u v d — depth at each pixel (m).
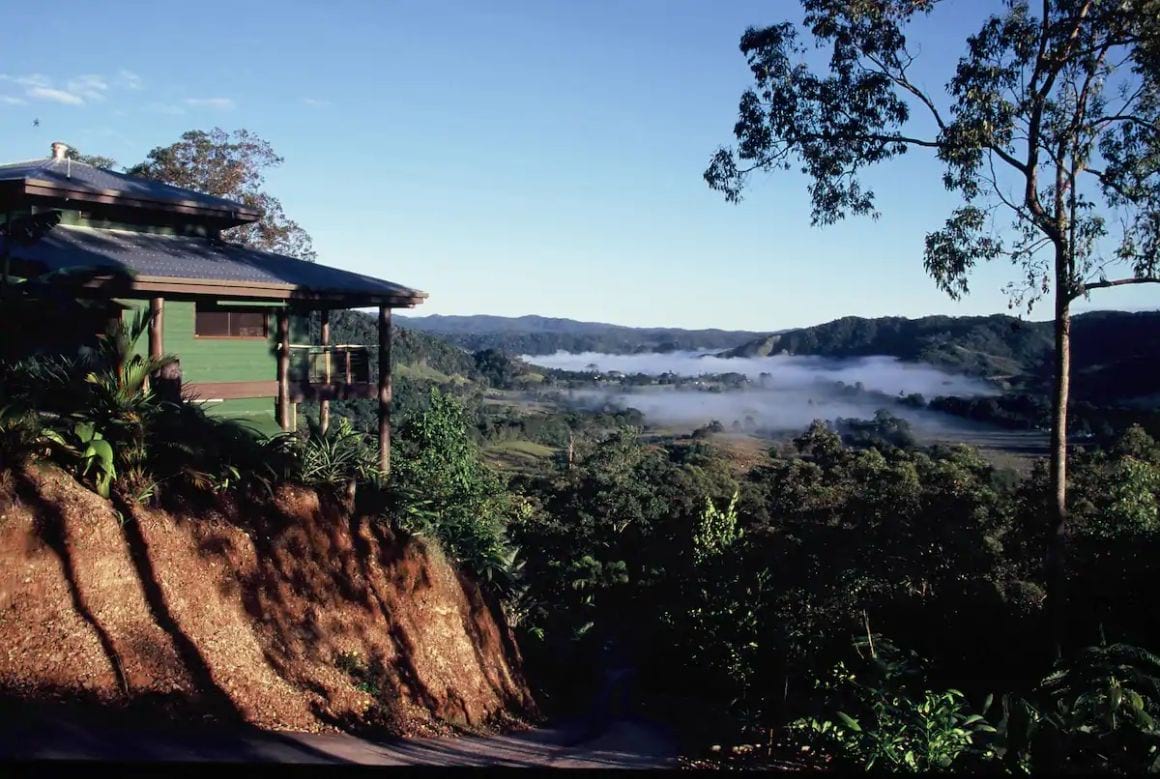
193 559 9.51
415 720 10.50
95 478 9.13
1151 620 13.45
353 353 18.39
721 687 17.83
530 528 43.03
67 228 15.85
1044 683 6.23
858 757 6.65
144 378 10.48
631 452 61.66
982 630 14.66
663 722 14.67
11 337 10.98
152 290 13.59
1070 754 5.43
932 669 13.83
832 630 15.28
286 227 34.25
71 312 11.87
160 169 31.91
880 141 15.49
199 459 10.44
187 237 17.97
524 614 21.62
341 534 11.89
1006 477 29.91
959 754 6.13
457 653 12.96
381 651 11.33
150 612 8.57
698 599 19.92
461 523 16.00
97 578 8.27
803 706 11.18
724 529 24.67
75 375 10.38
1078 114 13.94
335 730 8.70
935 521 16.55
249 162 33.16
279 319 17.38
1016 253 14.64
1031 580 19.23
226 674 8.60
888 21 14.70
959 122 13.89
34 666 7.13
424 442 19.94
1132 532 15.64
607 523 45.12
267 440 13.02
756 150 16.11
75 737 6.10
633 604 37.50
